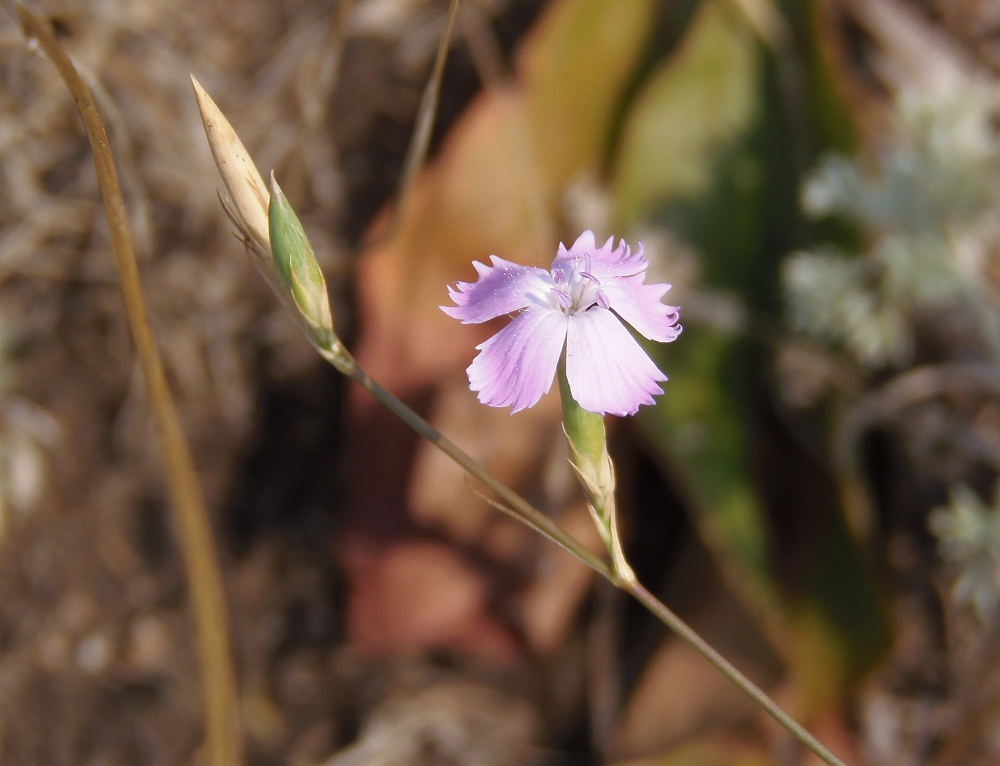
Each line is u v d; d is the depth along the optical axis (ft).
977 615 0.68
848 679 0.64
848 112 0.69
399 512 0.69
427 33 0.82
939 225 0.65
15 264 0.80
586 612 0.72
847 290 0.66
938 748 0.67
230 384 0.80
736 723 0.64
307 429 0.79
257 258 0.43
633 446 0.72
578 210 0.71
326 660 0.76
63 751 0.74
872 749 0.67
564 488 0.68
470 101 0.80
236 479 0.79
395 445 0.69
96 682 0.75
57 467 0.78
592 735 0.71
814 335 0.70
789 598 0.66
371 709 0.74
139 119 0.79
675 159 0.71
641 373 0.41
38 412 0.79
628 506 0.73
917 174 0.65
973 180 0.65
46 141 0.80
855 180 0.65
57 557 0.77
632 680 0.70
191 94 0.81
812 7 0.68
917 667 0.69
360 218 0.80
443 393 0.68
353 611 0.69
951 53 0.78
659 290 0.44
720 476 0.67
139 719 0.75
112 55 0.79
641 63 0.74
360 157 0.81
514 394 0.41
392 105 0.81
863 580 0.65
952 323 0.70
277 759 0.74
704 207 0.71
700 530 0.66
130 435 0.79
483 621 0.68
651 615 0.71
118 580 0.77
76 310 0.80
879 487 0.73
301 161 0.80
